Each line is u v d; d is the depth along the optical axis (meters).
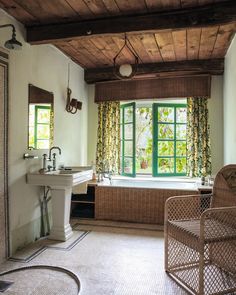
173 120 4.72
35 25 3.02
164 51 3.73
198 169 4.27
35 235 3.30
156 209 3.95
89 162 4.84
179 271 2.50
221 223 2.41
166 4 2.54
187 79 4.27
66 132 4.06
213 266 2.55
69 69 4.12
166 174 4.71
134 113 4.61
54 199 3.30
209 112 4.31
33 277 2.42
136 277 2.41
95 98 4.70
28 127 3.13
